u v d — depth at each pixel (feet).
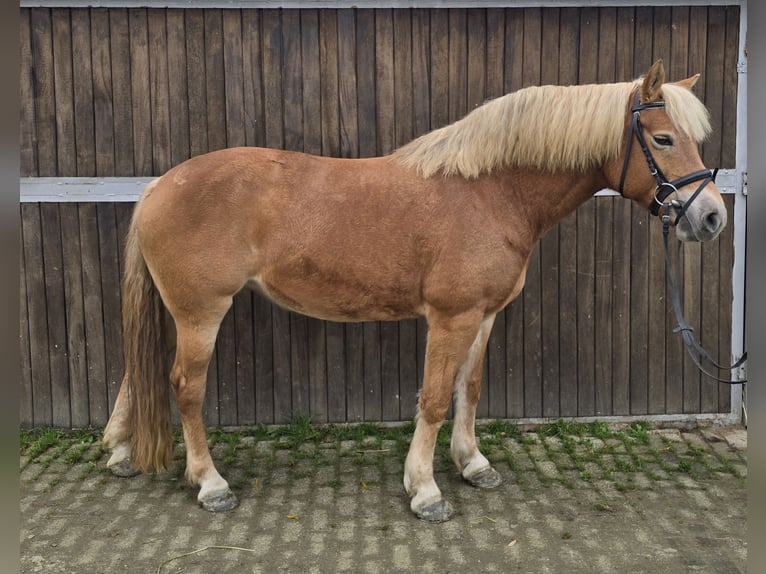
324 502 8.71
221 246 7.95
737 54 10.63
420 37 10.39
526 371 11.21
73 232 10.61
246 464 9.89
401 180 8.15
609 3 10.36
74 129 10.37
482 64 10.47
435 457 10.12
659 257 11.02
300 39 10.33
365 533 7.91
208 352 8.29
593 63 10.52
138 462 8.50
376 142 10.59
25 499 8.73
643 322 11.17
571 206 8.48
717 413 11.30
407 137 10.59
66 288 10.71
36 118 10.32
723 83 10.68
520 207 8.21
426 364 8.26
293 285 8.18
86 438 10.66
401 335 11.04
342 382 11.10
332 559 7.34
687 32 10.52
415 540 7.74
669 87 7.75
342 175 8.21
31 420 10.93
